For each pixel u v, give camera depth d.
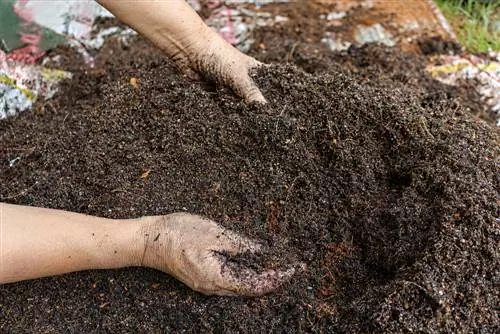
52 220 0.94
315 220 1.01
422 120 1.05
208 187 1.04
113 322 0.97
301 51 1.32
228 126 1.06
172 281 0.99
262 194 1.02
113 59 1.30
